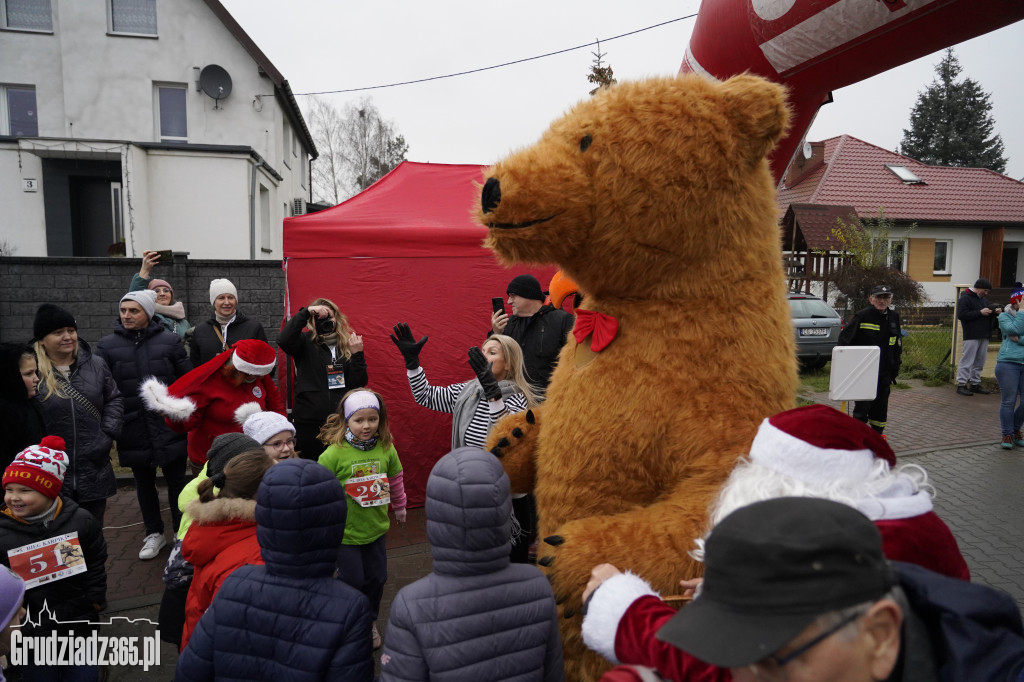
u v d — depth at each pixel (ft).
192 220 47.44
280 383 17.85
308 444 15.06
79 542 9.04
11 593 6.72
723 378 6.37
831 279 53.62
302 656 6.28
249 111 56.44
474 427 11.36
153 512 15.67
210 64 55.26
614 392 6.70
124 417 15.12
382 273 17.06
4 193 46.47
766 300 6.77
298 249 16.83
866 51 8.52
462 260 17.29
